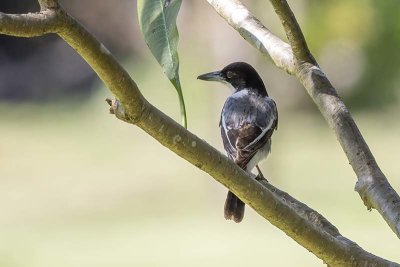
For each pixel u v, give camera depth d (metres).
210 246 15.55
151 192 20.44
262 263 14.41
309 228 3.19
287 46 4.05
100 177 22.34
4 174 23.05
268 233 16.39
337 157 24.20
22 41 34.16
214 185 19.34
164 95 25.41
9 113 32.06
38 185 21.64
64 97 33.94
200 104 23.91
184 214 18.36
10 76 34.28
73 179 22.23
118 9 29.75
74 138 27.95
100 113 30.61
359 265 3.28
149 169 23.09
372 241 15.21
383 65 28.88
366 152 3.68
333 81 29.50
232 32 21.11
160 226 17.31
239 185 3.06
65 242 16.00
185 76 23.94
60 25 2.68
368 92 30.06
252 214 17.28
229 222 17.41
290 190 20.00
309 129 28.11
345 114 3.80
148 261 14.72
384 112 30.16
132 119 2.87
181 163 23.62
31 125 30.22
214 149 3.01
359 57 28.42
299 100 28.84
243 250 15.23
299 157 24.31
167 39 3.06
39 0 2.69
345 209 17.98
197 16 22.47
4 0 30.36
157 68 26.44
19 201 19.92
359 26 25.83
